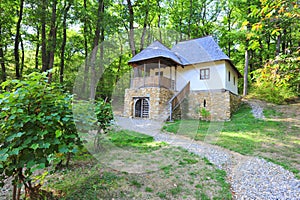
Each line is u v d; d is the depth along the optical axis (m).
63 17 11.41
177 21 15.77
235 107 9.91
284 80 2.61
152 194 2.44
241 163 3.85
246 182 3.03
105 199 2.28
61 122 1.89
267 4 2.35
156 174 2.94
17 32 10.38
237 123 7.52
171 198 2.39
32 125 1.67
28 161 1.62
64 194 2.32
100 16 10.79
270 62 2.64
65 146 1.79
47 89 1.85
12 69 10.69
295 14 2.23
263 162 3.87
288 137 5.72
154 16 13.95
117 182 2.64
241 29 2.75
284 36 10.70
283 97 10.45
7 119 1.64
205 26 16.81
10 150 1.59
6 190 2.44
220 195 2.54
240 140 5.55
